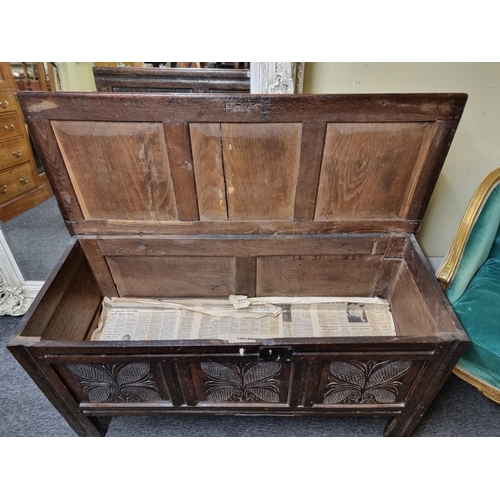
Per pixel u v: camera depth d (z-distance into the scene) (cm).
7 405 105
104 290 120
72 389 81
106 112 83
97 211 102
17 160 124
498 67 103
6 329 132
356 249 109
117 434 99
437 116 84
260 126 86
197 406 86
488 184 97
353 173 94
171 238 107
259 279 118
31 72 119
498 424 100
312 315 120
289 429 100
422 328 93
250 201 100
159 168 93
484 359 83
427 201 99
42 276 137
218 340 71
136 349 71
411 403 83
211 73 124
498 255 105
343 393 82
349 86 108
